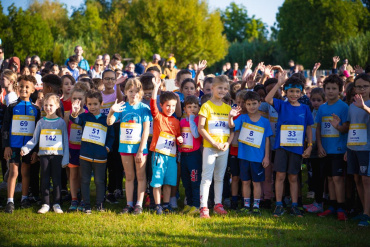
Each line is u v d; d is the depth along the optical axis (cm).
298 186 692
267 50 5625
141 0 4547
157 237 521
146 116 644
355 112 628
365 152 614
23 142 663
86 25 5878
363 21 5109
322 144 671
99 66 1273
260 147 656
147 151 645
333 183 669
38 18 4450
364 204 628
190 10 4481
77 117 651
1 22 4338
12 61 1216
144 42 4450
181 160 673
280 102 667
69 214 628
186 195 675
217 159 645
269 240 519
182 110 750
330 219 632
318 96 752
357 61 3794
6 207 644
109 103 739
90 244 493
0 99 784
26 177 679
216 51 4691
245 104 664
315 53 4956
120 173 734
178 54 4569
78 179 683
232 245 496
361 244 507
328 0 4941
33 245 492
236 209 682
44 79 769
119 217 611
